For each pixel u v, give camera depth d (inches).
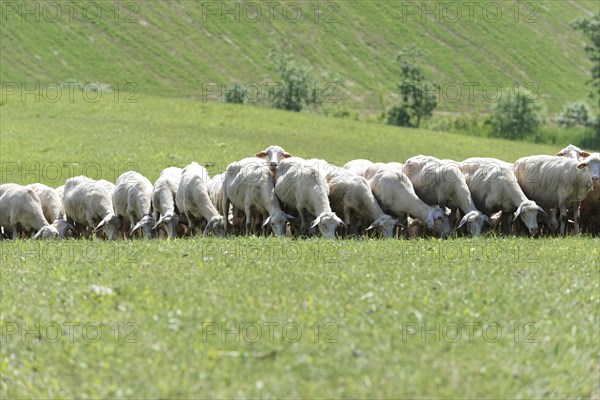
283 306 556.1
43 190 1088.2
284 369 482.0
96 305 574.2
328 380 471.5
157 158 1653.5
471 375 474.0
